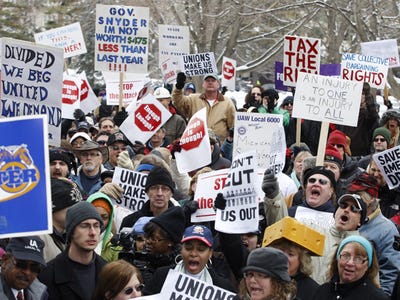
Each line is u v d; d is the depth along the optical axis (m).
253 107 18.66
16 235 8.48
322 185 10.55
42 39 21.66
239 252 9.47
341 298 8.72
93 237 8.77
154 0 39.69
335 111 13.08
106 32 18.84
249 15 38.50
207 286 8.20
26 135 8.69
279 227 8.91
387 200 12.26
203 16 37.81
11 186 8.60
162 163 12.30
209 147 12.39
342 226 9.81
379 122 18.30
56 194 9.76
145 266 9.36
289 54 16.81
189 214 10.60
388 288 10.08
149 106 15.11
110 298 8.18
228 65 24.05
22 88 11.74
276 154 11.75
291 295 7.77
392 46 21.84
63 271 8.80
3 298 8.15
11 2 53.06
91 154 13.24
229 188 9.48
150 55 44.50
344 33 40.38
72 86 18.78
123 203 12.04
